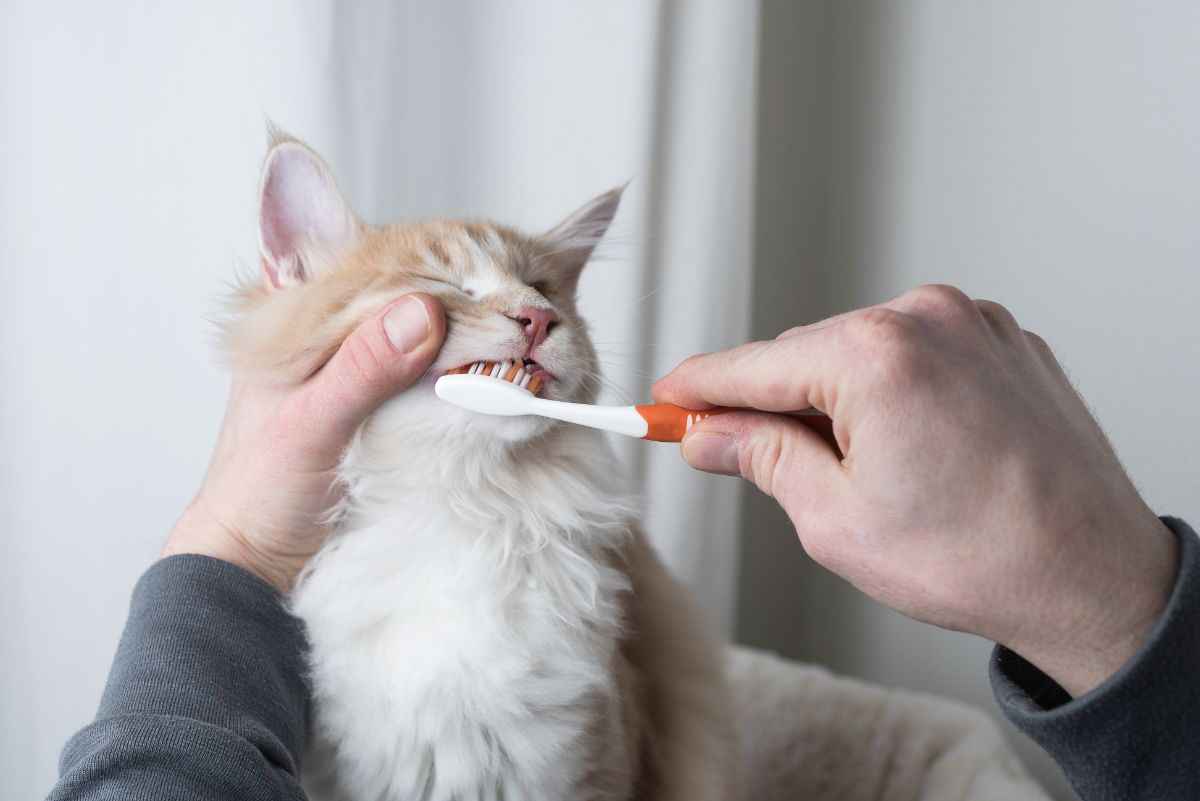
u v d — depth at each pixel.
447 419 1.15
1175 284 1.82
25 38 1.69
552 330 1.29
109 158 1.77
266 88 1.82
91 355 1.80
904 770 1.84
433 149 2.09
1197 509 1.80
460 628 1.13
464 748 1.14
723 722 1.65
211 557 1.09
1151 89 1.86
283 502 1.12
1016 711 0.73
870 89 2.47
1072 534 0.69
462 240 1.40
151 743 0.83
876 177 2.47
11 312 1.74
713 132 2.25
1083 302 2.01
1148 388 1.89
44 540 1.80
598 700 1.23
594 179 2.24
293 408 1.09
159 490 1.88
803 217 2.65
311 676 1.12
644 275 2.32
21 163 1.72
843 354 0.72
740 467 0.86
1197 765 0.68
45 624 1.80
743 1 2.22
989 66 2.19
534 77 2.19
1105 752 0.69
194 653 0.96
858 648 2.58
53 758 1.82
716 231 2.28
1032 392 0.75
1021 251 2.14
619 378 2.29
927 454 0.69
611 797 1.26
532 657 1.16
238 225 1.85
